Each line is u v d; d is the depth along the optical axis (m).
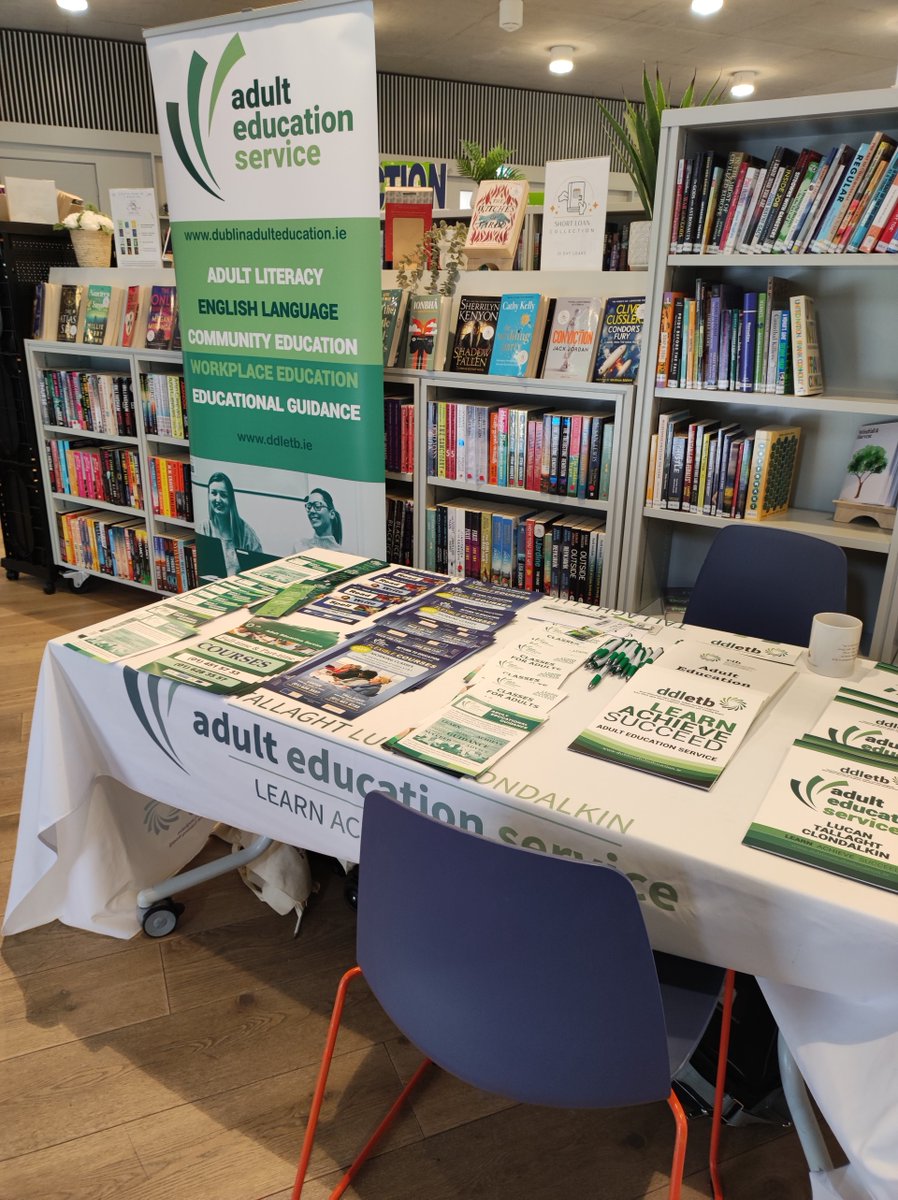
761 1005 1.50
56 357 4.13
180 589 3.88
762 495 2.38
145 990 1.86
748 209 2.22
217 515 3.28
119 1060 1.68
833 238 2.13
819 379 2.41
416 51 7.36
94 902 1.93
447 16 6.39
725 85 8.54
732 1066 1.54
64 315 3.95
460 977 1.00
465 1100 1.62
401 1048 1.72
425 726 1.37
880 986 0.99
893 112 2.00
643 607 2.76
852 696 1.50
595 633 1.76
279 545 3.12
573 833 1.15
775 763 1.28
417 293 2.99
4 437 4.24
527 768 1.26
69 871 1.92
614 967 0.93
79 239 3.90
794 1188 1.45
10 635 3.80
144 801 2.01
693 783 1.21
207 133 2.74
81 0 6.06
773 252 2.21
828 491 2.57
